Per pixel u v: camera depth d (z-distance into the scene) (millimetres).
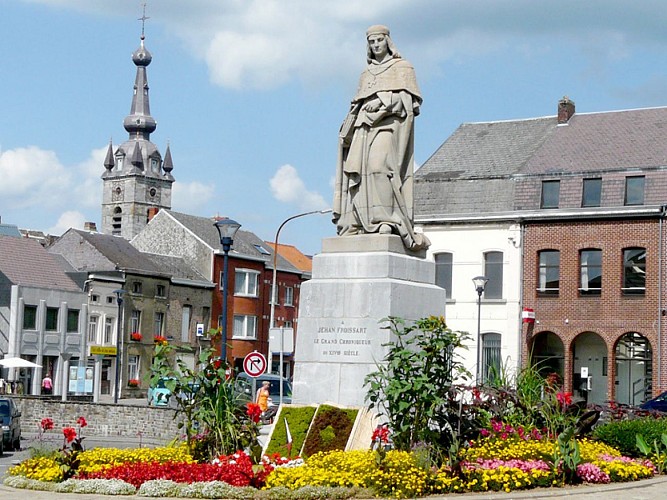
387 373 19250
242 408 18875
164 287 74250
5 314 62938
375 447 18234
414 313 20734
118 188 180125
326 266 20938
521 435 19609
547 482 18312
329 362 20422
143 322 72250
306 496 16156
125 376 70625
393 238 20828
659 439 22391
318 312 20703
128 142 183000
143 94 186500
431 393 17438
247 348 80125
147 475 17266
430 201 54562
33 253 67188
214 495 16344
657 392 48938
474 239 53188
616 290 50188
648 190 50094
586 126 55250
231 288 79438
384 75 21312
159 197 182125
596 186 51281
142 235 80938
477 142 57031
